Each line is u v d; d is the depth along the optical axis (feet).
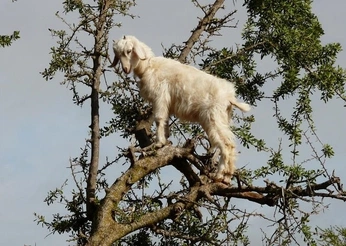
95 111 100.37
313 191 83.71
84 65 102.83
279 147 98.84
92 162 97.60
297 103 104.42
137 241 101.55
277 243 81.61
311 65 110.01
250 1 112.37
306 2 112.88
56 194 97.91
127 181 90.48
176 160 92.84
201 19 110.42
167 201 92.68
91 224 95.91
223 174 89.45
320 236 83.25
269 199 87.61
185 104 92.43
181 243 93.09
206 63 110.63
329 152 98.53
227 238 84.38
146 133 99.55
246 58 109.40
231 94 92.27
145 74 94.89
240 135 103.19
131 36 96.22
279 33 108.88
